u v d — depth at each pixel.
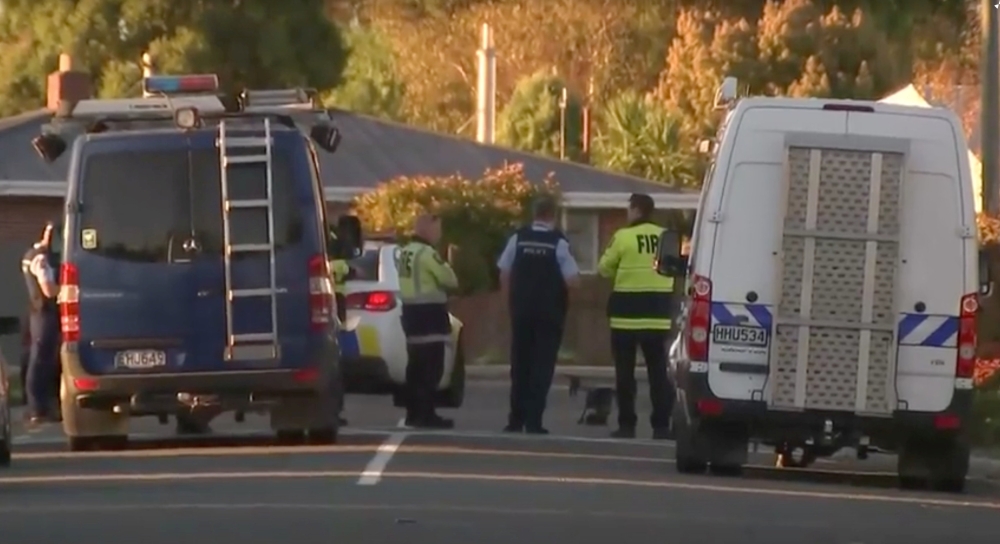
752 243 54.94
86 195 62.53
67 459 60.22
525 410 74.56
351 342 82.56
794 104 54.97
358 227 69.50
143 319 62.44
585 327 135.75
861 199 54.78
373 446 64.12
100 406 62.97
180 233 62.44
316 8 191.38
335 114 157.38
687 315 56.50
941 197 54.91
